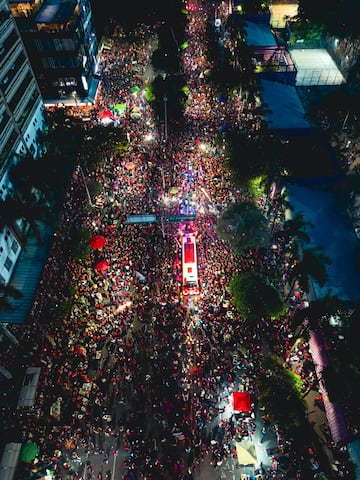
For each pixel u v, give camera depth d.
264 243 50.19
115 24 101.75
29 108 56.72
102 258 53.34
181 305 48.78
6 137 49.41
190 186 62.72
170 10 97.75
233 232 50.09
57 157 56.84
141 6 102.94
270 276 51.12
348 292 46.66
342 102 70.00
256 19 95.38
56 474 36.97
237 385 42.41
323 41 95.38
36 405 41.12
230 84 75.25
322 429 39.50
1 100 47.88
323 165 63.94
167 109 71.94
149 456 37.75
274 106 73.00
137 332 46.72
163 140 71.12
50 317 47.34
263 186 56.91
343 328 40.09
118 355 44.75
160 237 56.16
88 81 79.44
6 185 49.72
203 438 38.91
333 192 58.22
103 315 47.66
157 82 73.56
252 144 59.28
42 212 48.09
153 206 60.12
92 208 59.69
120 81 85.56
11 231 48.41
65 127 63.97
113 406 41.22
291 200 57.12
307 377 42.41
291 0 101.00
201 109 77.81
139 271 52.16
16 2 63.16
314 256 43.34
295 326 41.19
